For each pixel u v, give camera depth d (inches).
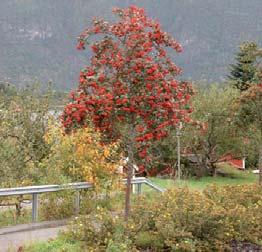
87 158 704.4
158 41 474.3
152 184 839.7
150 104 464.8
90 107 465.7
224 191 599.2
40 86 813.2
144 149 505.4
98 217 463.5
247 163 1927.9
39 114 775.1
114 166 716.7
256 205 558.9
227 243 488.4
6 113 764.0
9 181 705.6
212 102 1636.3
